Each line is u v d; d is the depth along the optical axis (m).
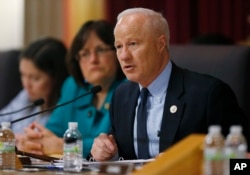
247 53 6.75
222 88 5.59
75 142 5.10
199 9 10.74
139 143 5.71
